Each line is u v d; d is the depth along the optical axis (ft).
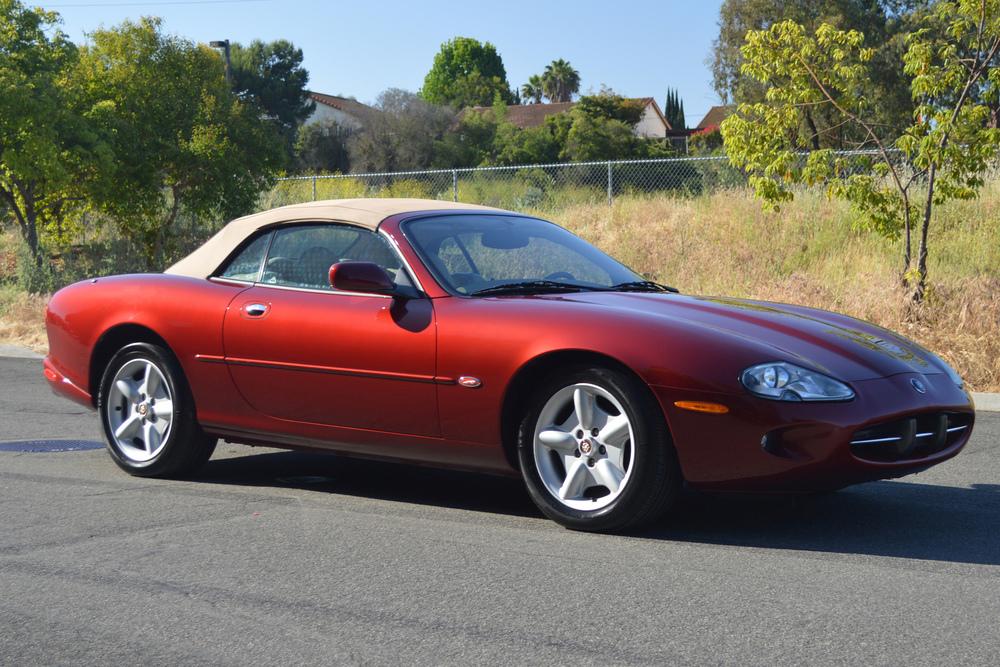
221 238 18.29
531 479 14.47
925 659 9.50
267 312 16.67
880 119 117.70
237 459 20.29
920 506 15.89
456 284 15.51
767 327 14.30
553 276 16.31
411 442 15.38
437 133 177.78
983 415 25.09
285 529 14.58
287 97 243.19
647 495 13.56
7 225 72.90
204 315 17.35
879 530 14.37
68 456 20.48
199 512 15.67
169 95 68.64
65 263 65.46
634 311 14.23
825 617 10.67
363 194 75.41
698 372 13.14
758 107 36.55
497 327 14.44
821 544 13.60
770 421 12.91
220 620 10.83
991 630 10.25
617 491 13.75
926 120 34.55
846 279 40.96
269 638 10.29
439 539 13.96
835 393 13.11
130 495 16.90
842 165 36.37
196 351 17.37
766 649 9.78
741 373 13.09
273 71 246.68
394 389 15.25
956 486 17.42
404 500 16.49
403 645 10.04
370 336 15.47
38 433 23.22
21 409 26.78
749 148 36.58
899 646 9.83
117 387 18.54
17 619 10.94
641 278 17.25
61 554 13.35
